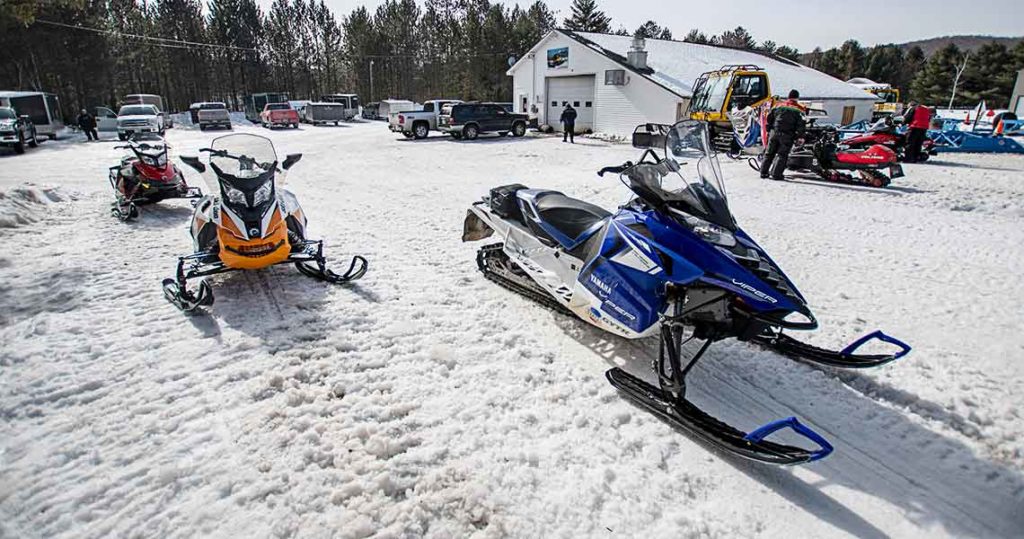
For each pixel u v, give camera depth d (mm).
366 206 9023
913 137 14531
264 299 4855
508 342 4094
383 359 3789
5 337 4059
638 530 2400
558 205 4492
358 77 62062
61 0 16828
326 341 4027
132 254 6238
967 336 4199
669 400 3127
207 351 3875
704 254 3109
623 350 3986
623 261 3490
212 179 5145
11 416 3104
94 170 13875
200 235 5262
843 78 80188
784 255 6211
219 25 54844
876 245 6613
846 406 3328
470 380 3551
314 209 8773
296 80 64625
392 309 4656
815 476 2758
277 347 3941
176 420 3064
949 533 2408
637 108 23688
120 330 4195
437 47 64312
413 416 3143
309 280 5348
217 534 2326
